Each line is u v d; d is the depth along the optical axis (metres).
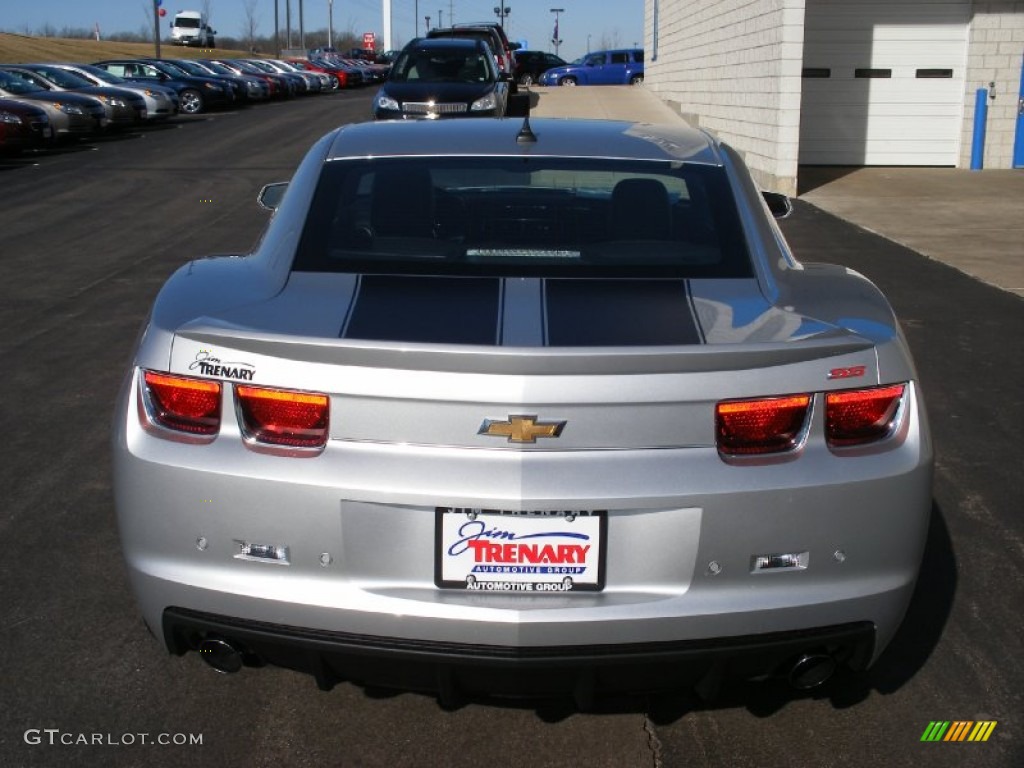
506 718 2.92
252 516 2.43
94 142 20.48
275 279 2.83
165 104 24.55
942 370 6.21
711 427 2.38
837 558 2.47
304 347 2.37
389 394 2.36
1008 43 16.67
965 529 4.11
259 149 19.14
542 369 2.32
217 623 2.50
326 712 2.93
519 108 20.95
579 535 2.39
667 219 3.11
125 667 3.12
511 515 2.38
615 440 2.36
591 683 2.45
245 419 2.46
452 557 2.40
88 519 4.09
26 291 8.14
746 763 2.73
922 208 13.09
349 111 28.81
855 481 2.44
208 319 2.57
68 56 53.06
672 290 2.76
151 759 2.71
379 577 2.43
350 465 2.38
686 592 2.42
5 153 18.23
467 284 2.77
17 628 3.31
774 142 14.60
